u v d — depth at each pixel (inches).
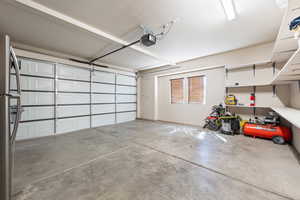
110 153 99.4
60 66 165.2
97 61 202.5
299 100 102.2
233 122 146.9
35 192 57.4
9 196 42.2
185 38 125.8
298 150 95.8
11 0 73.0
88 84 193.6
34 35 120.1
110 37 119.8
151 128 185.3
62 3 79.9
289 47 95.7
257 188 59.0
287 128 117.3
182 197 54.2
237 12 86.4
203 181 64.6
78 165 81.3
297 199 52.2
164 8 84.0
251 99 143.3
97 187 60.8
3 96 39.0
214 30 110.7
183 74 209.9
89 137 143.6
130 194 56.2
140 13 89.3
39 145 118.5
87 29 103.9
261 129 126.5
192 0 76.5
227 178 66.7
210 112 179.9
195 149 105.7
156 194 56.1
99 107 207.0
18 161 86.8
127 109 252.7
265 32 113.7
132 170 75.2
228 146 111.3
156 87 247.8
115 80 231.0
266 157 89.6
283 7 74.7
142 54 168.7
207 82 182.9
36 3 79.4
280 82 116.8
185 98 208.5
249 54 145.3
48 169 76.7
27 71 139.9
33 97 143.6
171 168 77.1
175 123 220.4
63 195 55.8
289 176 67.6
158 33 116.3
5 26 105.0
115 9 85.4
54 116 158.9
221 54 166.1
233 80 156.5
